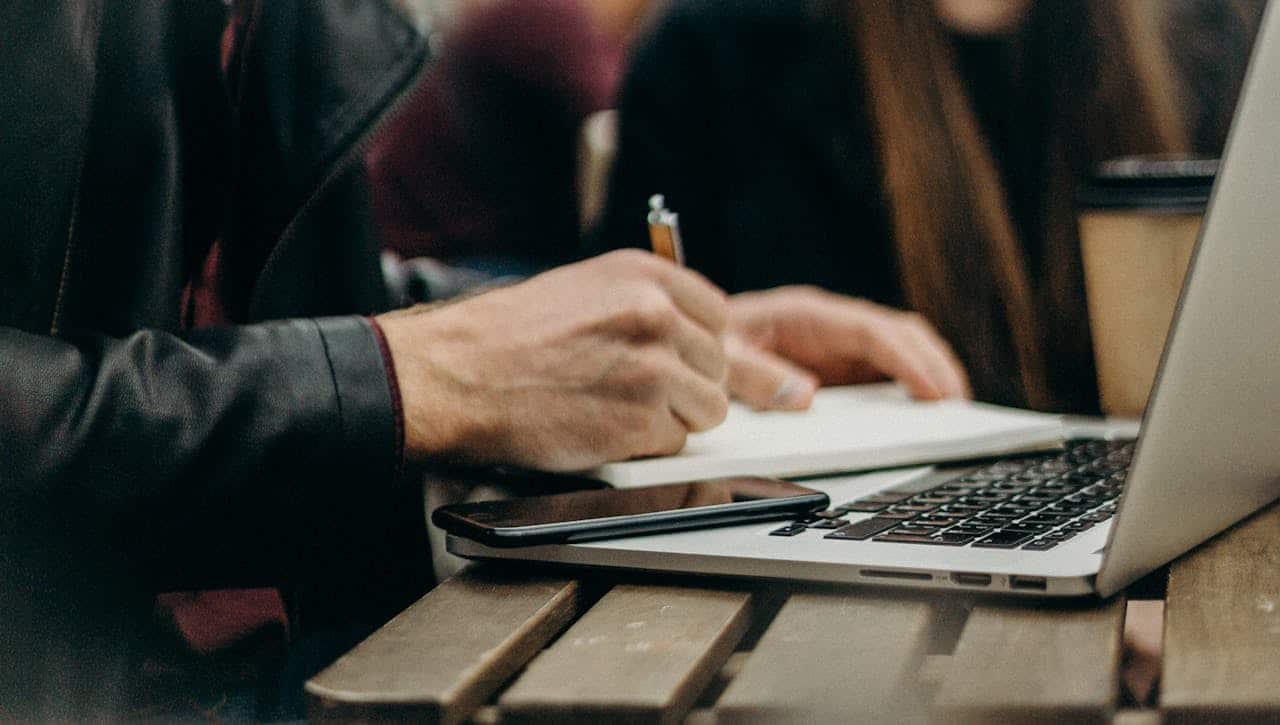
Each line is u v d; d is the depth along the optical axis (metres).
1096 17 2.00
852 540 0.67
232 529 0.80
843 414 1.14
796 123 2.22
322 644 1.01
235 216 1.12
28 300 0.90
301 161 1.07
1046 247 1.97
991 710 0.47
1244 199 0.53
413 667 0.52
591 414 0.89
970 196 1.94
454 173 2.68
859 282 2.22
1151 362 1.20
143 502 0.77
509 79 2.66
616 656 0.53
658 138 2.25
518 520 0.71
